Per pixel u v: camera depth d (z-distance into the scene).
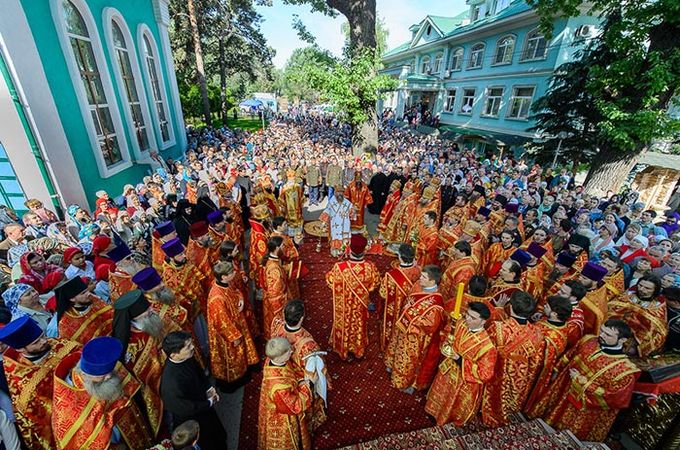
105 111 10.57
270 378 2.72
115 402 2.53
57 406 2.38
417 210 7.55
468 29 22.92
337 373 4.58
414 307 3.73
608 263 4.66
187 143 19.38
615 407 2.90
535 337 3.18
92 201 9.30
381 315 5.48
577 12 10.84
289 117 39.66
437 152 16.62
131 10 12.62
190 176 10.89
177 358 2.71
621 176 11.94
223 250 4.40
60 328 3.17
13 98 6.99
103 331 3.44
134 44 12.57
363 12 14.85
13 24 6.82
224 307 3.76
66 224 6.61
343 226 7.88
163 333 3.30
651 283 3.76
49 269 4.44
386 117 33.88
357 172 9.17
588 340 3.16
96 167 9.59
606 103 10.55
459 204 7.70
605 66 12.03
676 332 3.75
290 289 5.48
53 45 8.12
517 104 19.84
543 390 3.52
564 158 14.45
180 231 6.65
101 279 4.31
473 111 23.58
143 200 8.36
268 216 6.26
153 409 3.15
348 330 4.56
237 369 4.12
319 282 7.02
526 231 7.06
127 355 3.02
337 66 13.98
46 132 7.60
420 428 3.82
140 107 13.07
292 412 2.66
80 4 9.22
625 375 2.84
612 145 11.50
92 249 5.24
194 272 4.52
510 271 4.01
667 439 3.15
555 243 6.02
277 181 11.45
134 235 6.50
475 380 3.02
